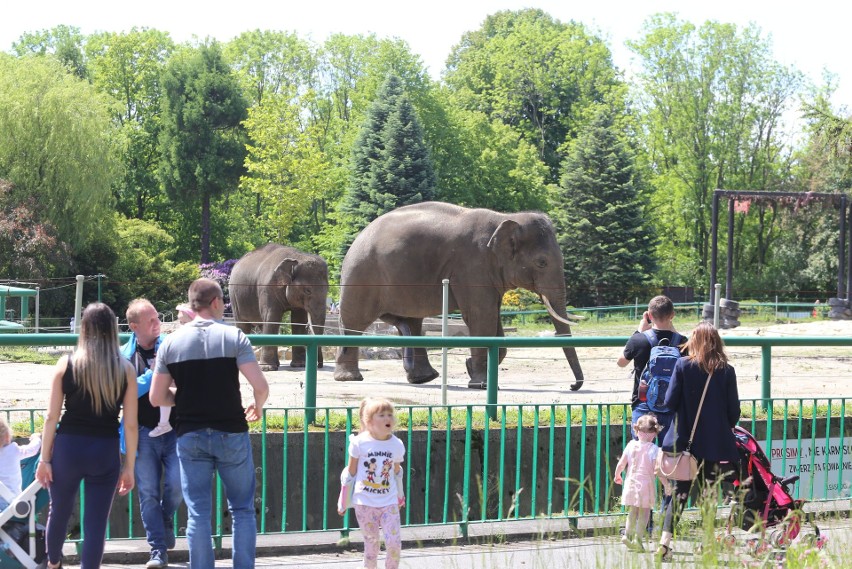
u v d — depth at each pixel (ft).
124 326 92.89
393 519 24.09
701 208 220.64
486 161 197.98
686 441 26.35
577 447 35.24
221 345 22.47
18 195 150.82
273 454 32.17
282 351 72.74
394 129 174.19
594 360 68.33
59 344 28.12
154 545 25.39
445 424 34.37
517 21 257.14
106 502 22.36
